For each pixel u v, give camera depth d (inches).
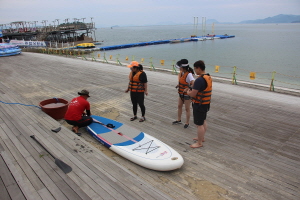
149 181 127.2
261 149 161.6
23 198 102.2
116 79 406.9
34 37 1601.9
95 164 132.0
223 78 430.3
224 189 119.9
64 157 138.7
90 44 1366.9
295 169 136.8
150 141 159.9
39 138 164.2
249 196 114.3
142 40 2250.2
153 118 223.6
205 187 121.7
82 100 185.8
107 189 109.8
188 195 115.4
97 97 300.8
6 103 246.8
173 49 1299.2
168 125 205.6
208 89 144.9
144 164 138.2
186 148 164.2
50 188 109.2
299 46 1302.9
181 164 134.3
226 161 146.6
